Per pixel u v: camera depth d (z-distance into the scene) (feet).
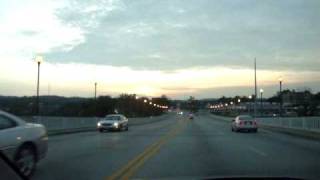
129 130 166.71
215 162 57.26
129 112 371.76
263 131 152.76
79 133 142.72
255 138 111.24
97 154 68.44
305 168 51.13
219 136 120.67
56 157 63.77
